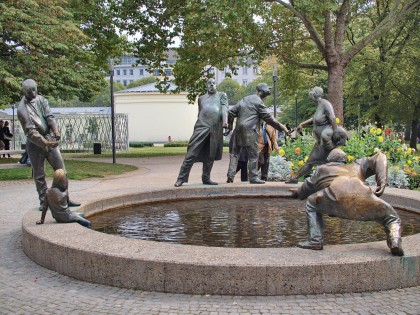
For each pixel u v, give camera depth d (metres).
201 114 9.78
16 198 11.68
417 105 29.77
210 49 22.12
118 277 4.80
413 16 26.20
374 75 28.22
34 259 5.84
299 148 13.34
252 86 70.69
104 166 20.59
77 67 24.09
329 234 6.49
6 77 16.69
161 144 46.88
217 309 4.18
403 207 8.48
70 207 7.55
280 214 8.08
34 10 17.31
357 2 25.08
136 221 7.60
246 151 10.66
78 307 4.34
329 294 4.50
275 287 4.46
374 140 13.42
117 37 24.98
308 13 19.23
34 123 7.09
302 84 29.12
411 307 4.20
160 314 4.10
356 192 4.94
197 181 14.27
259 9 19.73
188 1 19.69
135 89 49.44
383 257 4.66
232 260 4.59
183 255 4.77
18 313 4.26
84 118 37.19
